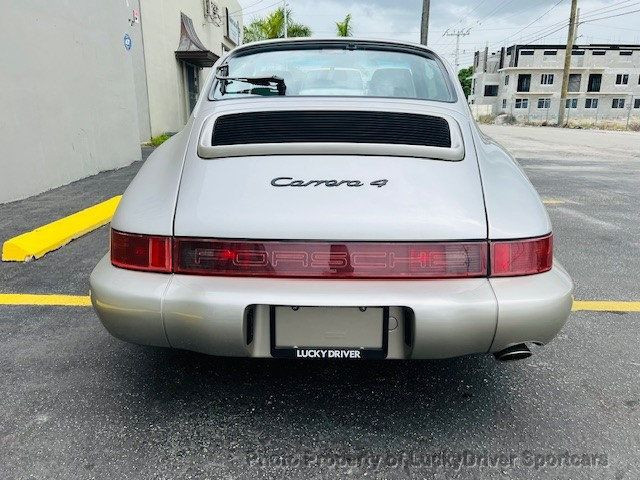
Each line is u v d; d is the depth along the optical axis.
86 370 2.19
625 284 3.35
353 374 2.19
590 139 19.59
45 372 2.17
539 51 53.72
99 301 1.65
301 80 2.36
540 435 1.80
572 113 54.59
